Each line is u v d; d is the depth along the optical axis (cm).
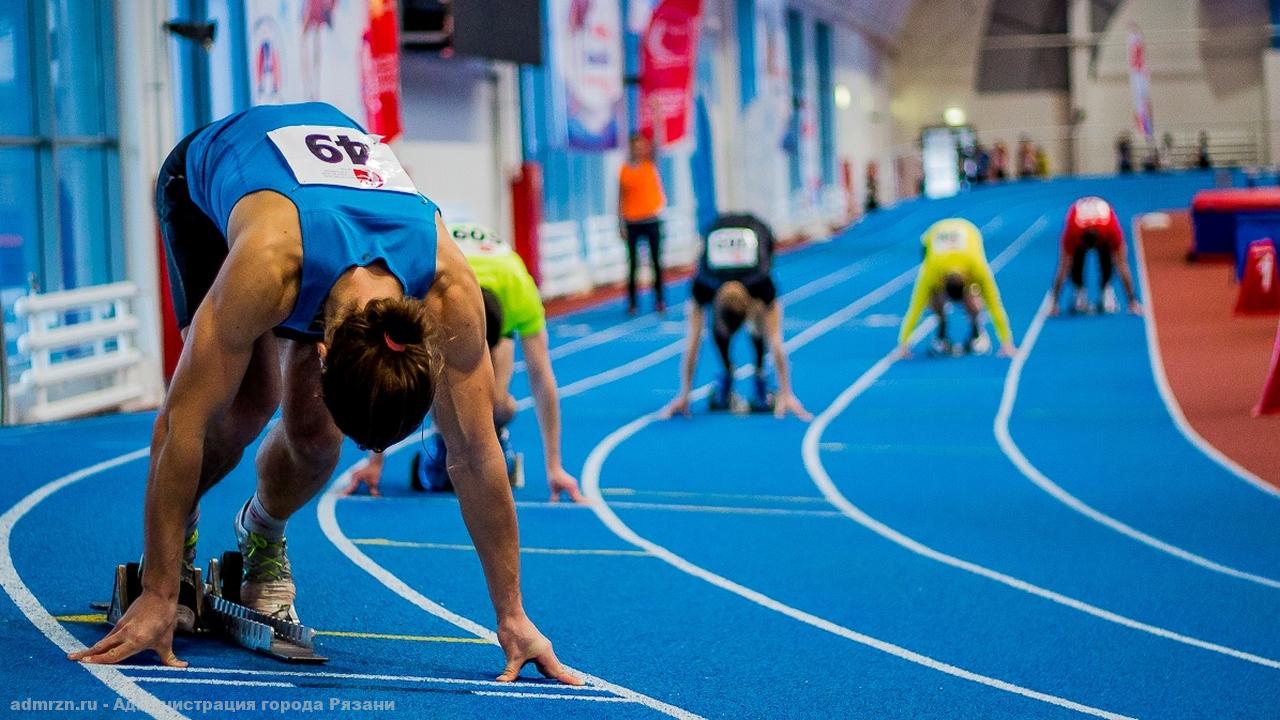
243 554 415
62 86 1046
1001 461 860
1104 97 4875
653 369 1303
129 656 366
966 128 4916
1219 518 705
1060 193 4038
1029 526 685
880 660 459
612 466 832
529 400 1102
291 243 322
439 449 692
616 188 2381
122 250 1084
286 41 1050
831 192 3659
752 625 499
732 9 2870
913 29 4903
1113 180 4444
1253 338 1405
